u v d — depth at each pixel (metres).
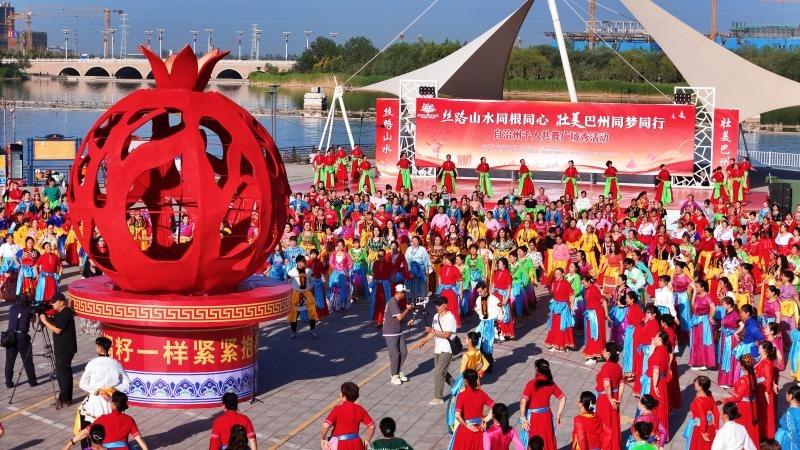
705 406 15.59
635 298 20.44
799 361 21.14
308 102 130.38
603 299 22.52
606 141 52.00
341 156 53.19
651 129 51.66
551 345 23.81
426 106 52.94
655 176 50.94
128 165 17.73
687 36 56.81
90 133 18.64
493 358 23.00
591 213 34.19
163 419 17.98
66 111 117.69
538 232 32.78
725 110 51.97
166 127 20.02
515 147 52.56
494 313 21.55
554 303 23.61
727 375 20.55
